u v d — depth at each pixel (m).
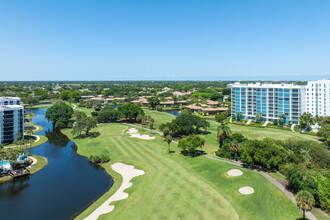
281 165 66.88
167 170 70.75
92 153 91.19
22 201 55.66
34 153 92.81
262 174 66.62
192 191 56.75
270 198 53.34
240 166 72.69
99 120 151.75
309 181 51.59
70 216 49.19
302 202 42.44
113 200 53.84
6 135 102.69
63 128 139.00
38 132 130.75
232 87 167.25
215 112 195.25
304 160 66.31
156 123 150.12
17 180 67.75
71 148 100.25
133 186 60.78
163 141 106.31
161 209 49.19
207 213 47.50
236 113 164.38
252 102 155.12
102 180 67.19
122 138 112.44
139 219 45.91
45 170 75.31
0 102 121.50
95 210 49.78
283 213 47.81
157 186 59.94
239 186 58.91
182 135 116.00
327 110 131.38
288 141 79.69
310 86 135.88
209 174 67.19
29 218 48.56
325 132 96.75
